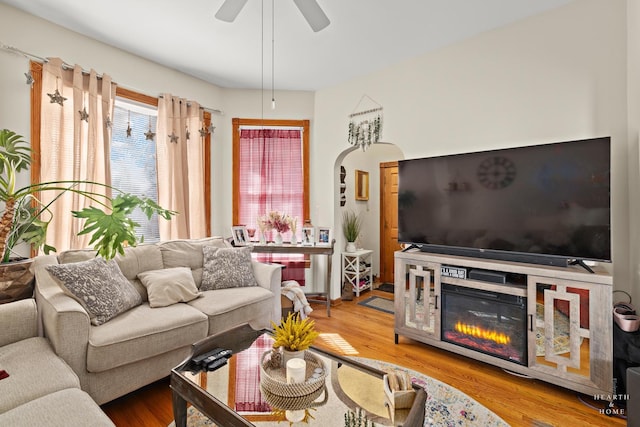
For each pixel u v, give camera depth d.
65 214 2.77
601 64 2.31
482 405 2.00
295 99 4.25
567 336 2.07
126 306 2.24
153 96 3.45
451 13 2.57
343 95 3.93
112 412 1.92
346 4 2.45
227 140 4.18
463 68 2.97
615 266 2.26
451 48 3.04
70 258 2.34
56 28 2.74
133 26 2.77
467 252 2.69
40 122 2.65
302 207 4.23
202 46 3.11
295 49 3.15
